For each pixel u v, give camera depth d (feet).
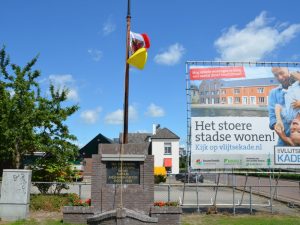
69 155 61.46
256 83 57.88
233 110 57.06
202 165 56.13
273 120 57.31
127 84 48.78
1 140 59.31
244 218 50.47
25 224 43.06
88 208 44.32
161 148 204.33
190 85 57.41
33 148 61.67
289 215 53.11
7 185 46.44
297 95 57.98
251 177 132.05
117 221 39.96
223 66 58.08
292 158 56.90
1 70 61.26
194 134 56.59
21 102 59.62
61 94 63.10
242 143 56.70
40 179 60.34
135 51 49.93
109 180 45.19
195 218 50.37
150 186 44.93
